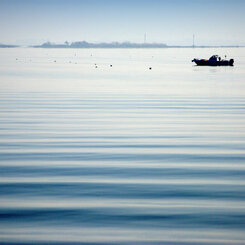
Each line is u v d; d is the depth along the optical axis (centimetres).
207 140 5712
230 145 5422
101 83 15450
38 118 7456
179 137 5900
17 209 3256
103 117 7600
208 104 9462
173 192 3628
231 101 10044
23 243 2742
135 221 3038
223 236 2819
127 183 3878
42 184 3844
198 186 3797
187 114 7975
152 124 6894
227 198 3484
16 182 3903
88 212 3197
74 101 9975
